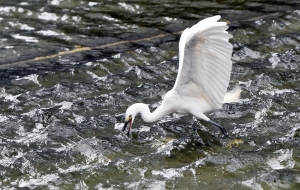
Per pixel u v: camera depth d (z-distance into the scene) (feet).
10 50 55.57
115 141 38.65
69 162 36.50
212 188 33.19
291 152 36.60
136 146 38.34
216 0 68.18
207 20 35.29
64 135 39.70
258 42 55.11
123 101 44.47
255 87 45.70
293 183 33.35
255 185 33.22
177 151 37.58
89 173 35.12
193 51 35.32
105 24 61.62
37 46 56.44
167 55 53.62
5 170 35.60
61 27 61.05
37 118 41.96
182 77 37.19
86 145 38.06
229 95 39.09
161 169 35.55
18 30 60.49
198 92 37.96
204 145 38.27
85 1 67.92
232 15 63.26
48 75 49.60
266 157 36.24
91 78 49.39
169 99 38.06
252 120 41.09
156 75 49.24
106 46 56.24
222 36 34.68
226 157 36.37
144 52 54.03
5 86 47.85
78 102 44.24
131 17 63.41
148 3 67.36
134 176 34.88
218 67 36.32
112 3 67.31
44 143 38.68
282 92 44.75
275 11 63.87
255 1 67.51
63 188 33.73
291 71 48.01
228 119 41.47
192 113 38.27
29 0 68.85
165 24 61.36
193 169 35.29
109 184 34.01
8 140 39.17
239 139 38.68
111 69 51.08
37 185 33.96
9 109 43.73
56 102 44.96
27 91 47.06
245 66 49.42
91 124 40.91
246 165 35.55
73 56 54.08
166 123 41.34
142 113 38.37
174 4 67.10
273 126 39.88
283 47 54.19
